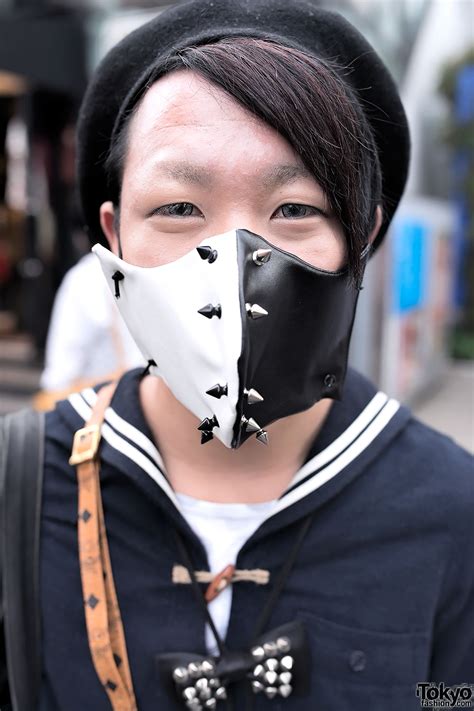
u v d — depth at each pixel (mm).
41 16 4516
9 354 5629
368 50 823
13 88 5207
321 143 659
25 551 816
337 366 752
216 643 769
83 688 786
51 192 5430
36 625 803
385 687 768
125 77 829
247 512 799
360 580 780
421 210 4980
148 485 778
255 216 682
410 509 802
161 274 689
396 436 851
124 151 753
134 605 783
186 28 785
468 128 7953
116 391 884
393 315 4336
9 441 866
